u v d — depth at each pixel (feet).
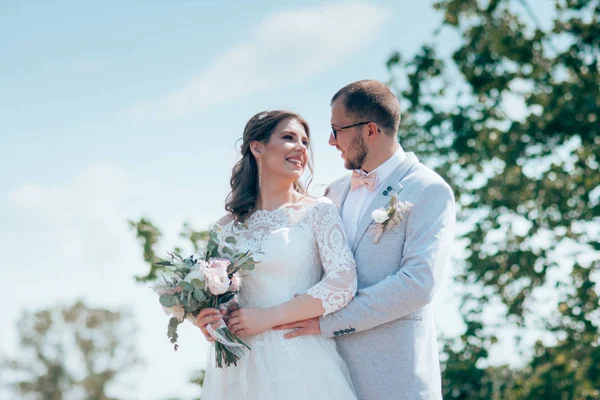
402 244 15.99
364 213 16.56
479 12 41.86
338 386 15.46
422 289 15.37
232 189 16.97
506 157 39.60
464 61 41.29
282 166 16.47
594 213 38.58
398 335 15.69
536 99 40.86
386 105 16.63
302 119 16.88
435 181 16.16
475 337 37.81
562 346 38.81
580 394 36.94
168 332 15.62
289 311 15.48
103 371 119.96
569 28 40.50
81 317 122.11
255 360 15.65
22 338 120.16
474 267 39.09
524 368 40.50
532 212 40.16
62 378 118.73
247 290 16.07
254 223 16.43
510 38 40.57
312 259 16.11
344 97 16.78
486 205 40.09
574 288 39.22
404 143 40.37
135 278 26.30
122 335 122.72
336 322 15.55
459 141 39.70
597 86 40.19
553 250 39.65
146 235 26.22
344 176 17.79
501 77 41.32
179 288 15.42
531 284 39.24
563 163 40.16
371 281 16.02
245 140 16.85
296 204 16.48
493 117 41.29
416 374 15.58
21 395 117.29
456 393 35.63
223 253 15.69
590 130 39.52
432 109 40.88
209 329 15.44
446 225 15.87
